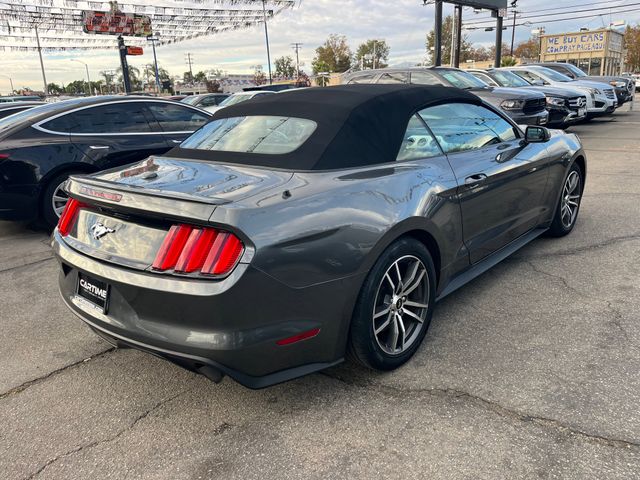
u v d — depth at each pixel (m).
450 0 24.47
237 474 2.14
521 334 3.14
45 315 3.80
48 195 5.68
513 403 2.48
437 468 2.10
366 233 2.48
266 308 2.21
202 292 2.11
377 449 2.24
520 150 3.97
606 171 8.04
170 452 2.29
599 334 3.08
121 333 2.36
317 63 69.06
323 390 2.70
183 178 2.58
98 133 6.01
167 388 2.80
